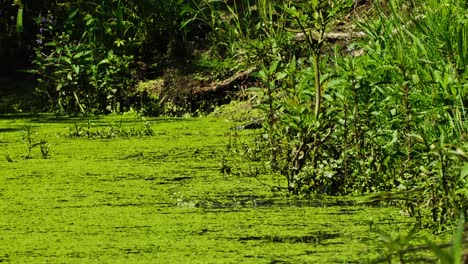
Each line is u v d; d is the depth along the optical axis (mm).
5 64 30984
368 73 17031
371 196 11289
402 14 18281
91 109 28625
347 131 16000
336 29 22906
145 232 12789
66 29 30531
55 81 29844
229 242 12164
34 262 11375
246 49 22766
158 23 29812
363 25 18438
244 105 25812
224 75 27422
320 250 11672
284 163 17094
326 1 16359
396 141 15883
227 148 19953
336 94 16250
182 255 11586
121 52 29750
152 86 28688
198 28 29578
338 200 14812
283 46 21984
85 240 12391
